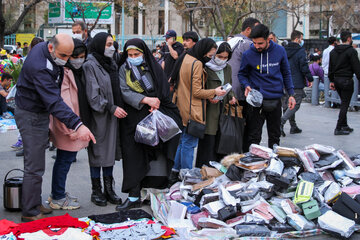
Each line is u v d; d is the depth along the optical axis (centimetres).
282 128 936
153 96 506
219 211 462
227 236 428
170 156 505
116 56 634
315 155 542
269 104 617
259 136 644
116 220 467
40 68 436
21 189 498
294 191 505
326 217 453
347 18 3412
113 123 513
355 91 1259
